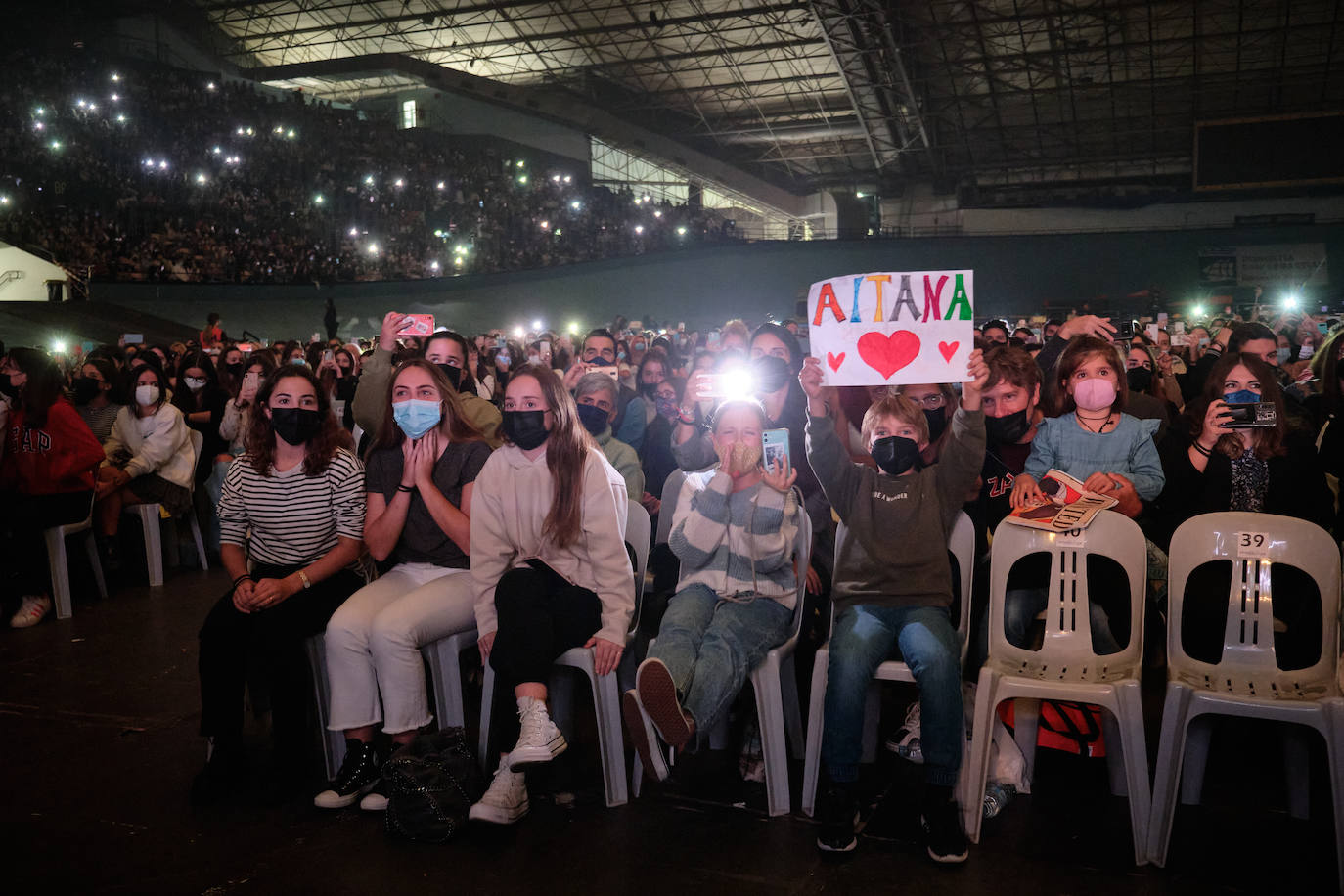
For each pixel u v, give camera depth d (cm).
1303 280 2720
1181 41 2712
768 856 284
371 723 323
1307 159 2939
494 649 307
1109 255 2806
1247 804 311
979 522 367
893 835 295
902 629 303
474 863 283
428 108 3253
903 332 313
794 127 3512
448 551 355
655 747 299
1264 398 337
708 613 320
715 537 323
